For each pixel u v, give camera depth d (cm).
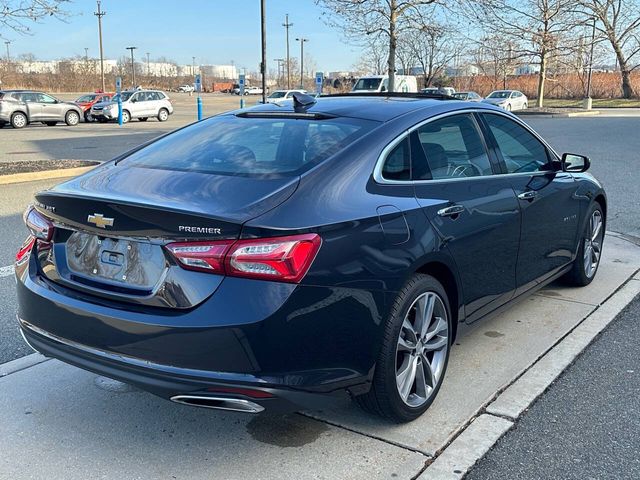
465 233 353
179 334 264
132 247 285
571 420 337
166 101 3378
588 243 545
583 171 487
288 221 271
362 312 289
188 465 297
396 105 379
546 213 448
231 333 260
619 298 527
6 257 630
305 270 268
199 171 322
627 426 332
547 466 297
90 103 3438
